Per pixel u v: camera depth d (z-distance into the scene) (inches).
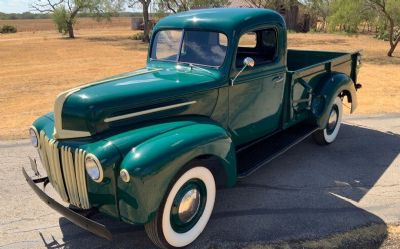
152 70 180.2
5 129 295.9
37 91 447.8
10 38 1444.4
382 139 265.7
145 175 122.3
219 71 168.6
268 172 212.8
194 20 179.2
